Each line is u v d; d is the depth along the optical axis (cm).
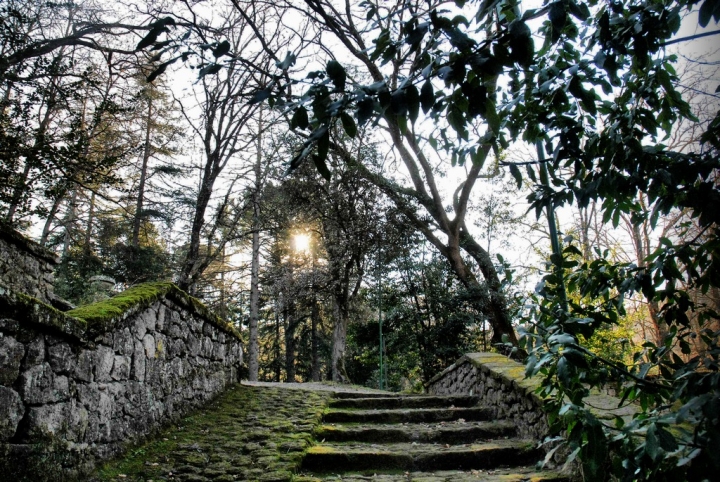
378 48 151
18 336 321
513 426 536
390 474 441
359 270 1457
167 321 544
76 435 368
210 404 632
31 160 769
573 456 169
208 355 662
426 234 1409
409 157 1394
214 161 1246
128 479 385
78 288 1411
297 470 433
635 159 207
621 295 208
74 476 357
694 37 183
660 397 186
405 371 1595
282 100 142
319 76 133
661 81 215
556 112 212
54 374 350
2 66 780
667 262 202
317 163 124
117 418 429
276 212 1405
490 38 128
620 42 179
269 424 550
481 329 1427
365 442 525
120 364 440
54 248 1582
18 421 317
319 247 1647
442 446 501
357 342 1744
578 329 190
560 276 210
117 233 1639
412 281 1423
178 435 504
